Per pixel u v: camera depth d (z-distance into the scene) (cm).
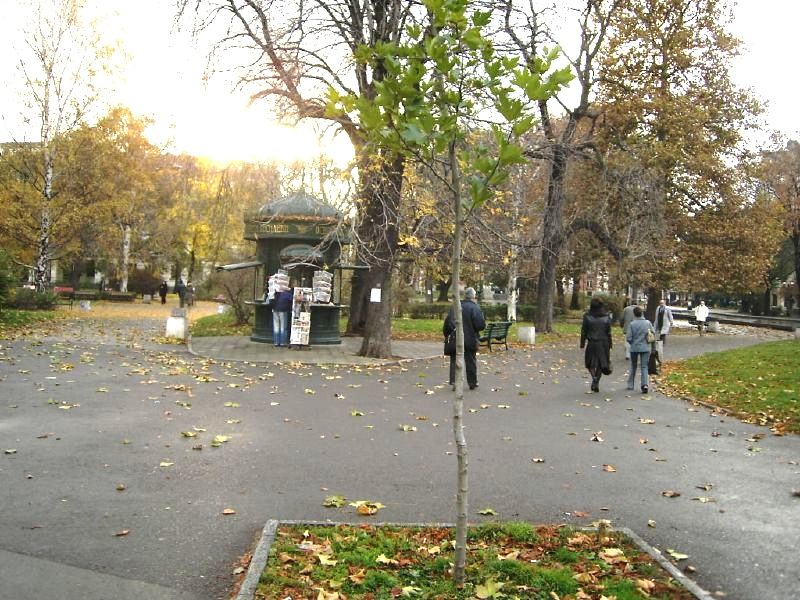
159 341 2069
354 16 1886
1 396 1087
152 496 633
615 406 1212
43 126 3259
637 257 3067
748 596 454
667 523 595
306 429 940
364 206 1753
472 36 437
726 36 3422
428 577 457
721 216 3394
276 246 2152
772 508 645
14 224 3344
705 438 959
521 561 486
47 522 557
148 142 3991
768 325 4303
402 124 433
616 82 3300
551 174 2566
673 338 3172
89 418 953
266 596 426
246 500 629
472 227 1819
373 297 1877
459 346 466
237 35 1972
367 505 613
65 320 2805
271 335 2133
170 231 5044
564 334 2995
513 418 1070
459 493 450
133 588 446
